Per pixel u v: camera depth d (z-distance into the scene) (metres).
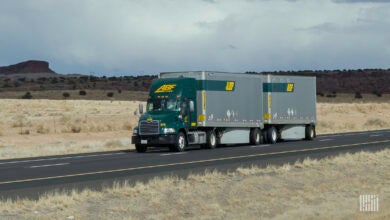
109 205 15.43
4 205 14.73
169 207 15.55
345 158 26.52
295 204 16.44
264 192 18.05
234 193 17.73
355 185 19.62
